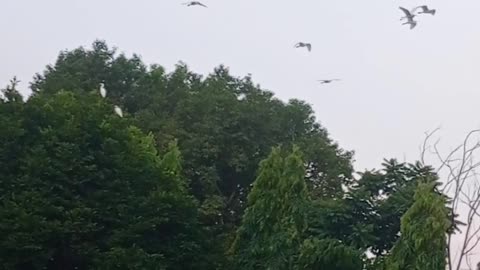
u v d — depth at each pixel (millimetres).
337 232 30688
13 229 25109
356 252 26172
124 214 26875
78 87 42312
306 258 25859
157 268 25719
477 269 32312
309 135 45281
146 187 28625
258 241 26984
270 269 26125
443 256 23188
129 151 29125
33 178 26391
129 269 25062
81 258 26422
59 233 25391
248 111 42156
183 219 27984
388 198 31359
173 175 29234
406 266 23219
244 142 41438
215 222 39375
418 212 23797
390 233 30969
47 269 26688
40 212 25609
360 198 31250
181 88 44469
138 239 26797
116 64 45031
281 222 26891
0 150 27609
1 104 28969
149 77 44750
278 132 43375
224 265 27609
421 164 32656
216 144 40688
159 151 38969
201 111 42156
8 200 26156
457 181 30688
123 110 42938
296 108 44812
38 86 44562
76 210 25719
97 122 28625
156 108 42875
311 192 41906
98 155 27859
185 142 39969
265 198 27438
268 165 28031
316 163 43406
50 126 27984
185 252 27359
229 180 42125
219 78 46000
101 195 26984
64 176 26609
